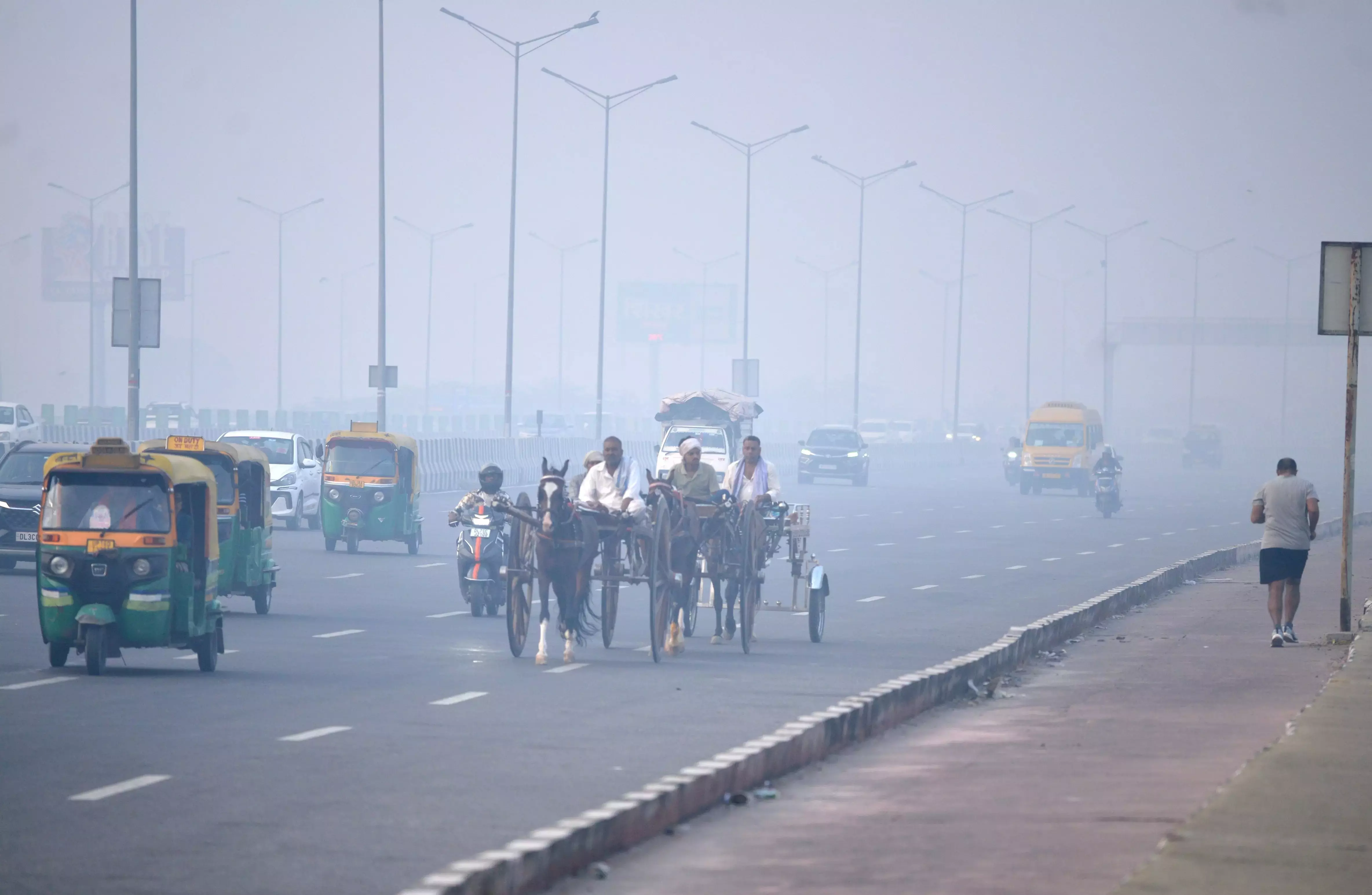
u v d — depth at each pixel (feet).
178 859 70.33
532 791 86.33
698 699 124.77
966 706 128.88
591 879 70.23
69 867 68.80
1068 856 72.23
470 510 188.55
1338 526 386.52
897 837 77.66
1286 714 120.37
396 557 264.72
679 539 156.25
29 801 81.97
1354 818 74.84
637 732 107.55
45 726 105.29
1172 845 69.26
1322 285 175.63
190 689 124.77
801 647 166.09
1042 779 93.76
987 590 233.55
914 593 227.61
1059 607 209.97
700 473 166.20
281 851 72.02
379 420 452.76
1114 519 430.20
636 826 77.15
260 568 181.06
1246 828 72.69
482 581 186.80
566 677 137.28
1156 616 206.18
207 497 136.77
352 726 108.27
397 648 157.07
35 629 162.40
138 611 130.93
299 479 318.45
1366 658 146.30
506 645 162.40
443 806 82.33
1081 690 138.10
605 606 160.04
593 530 150.10
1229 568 289.53
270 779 88.84
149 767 91.66
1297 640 173.88
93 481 132.98
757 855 74.54
